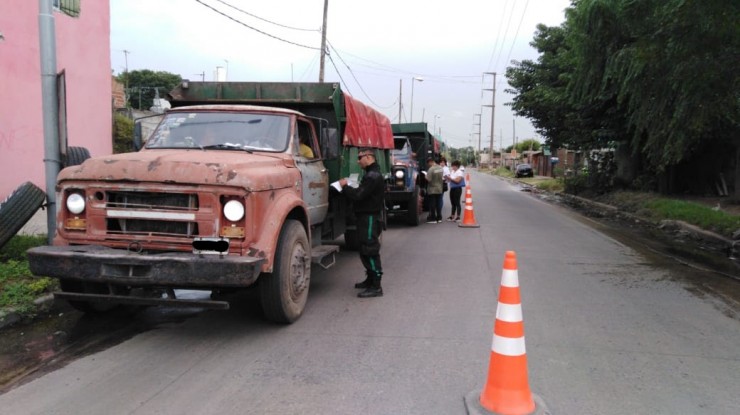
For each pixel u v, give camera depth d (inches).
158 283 185.0
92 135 550.6
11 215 261.3
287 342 204.7
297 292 228.5
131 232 196.9
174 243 193.5
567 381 171.5
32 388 163.8
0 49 434.6
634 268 352.2
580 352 197.0
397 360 186.7
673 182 828.0
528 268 348.5
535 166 2632.9
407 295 276.5
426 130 766.5
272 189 210.1
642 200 775.7
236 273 183.3
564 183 1157.7
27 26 460.1
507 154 4488.2
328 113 315.0
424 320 233.1
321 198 289.1
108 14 567.5
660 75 413.7
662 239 507.5
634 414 150.3
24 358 187.8
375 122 426.0
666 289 295.1
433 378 171.9
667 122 437.4
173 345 201.3
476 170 3767.2
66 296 194.7
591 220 669.3
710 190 800.9
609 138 832.9
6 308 222.1
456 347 199.6
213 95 318.0
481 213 719.1
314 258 253.9
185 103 325.1
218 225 192.4
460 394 160.7
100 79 560.1
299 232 229.3
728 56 367.6
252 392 161.3
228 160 205.0
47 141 273.3
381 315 240.4
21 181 460.4
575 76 519.5
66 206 199.5
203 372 176.1
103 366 180.9
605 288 296.0
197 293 269.1
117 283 187.3
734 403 157.8
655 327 227.3
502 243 456.1
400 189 547.2
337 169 313.6
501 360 145.5
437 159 875.4
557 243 459.2
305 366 181.3
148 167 193.3
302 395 159.5
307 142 282.7
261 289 213.6
